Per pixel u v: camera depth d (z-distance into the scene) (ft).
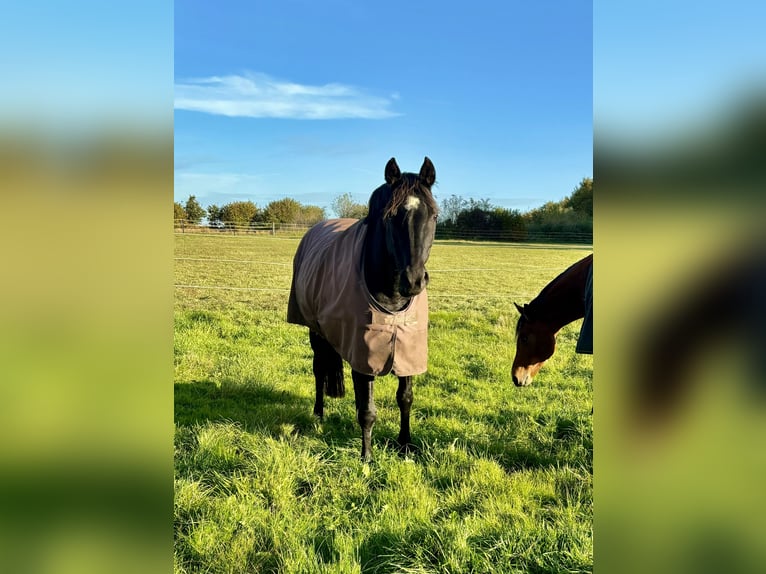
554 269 51.90
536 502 9.57
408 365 11.06
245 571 7.67
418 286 9.84
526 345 13.10
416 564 7.73
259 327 25.07
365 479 10.46
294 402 15.19
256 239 72.79
